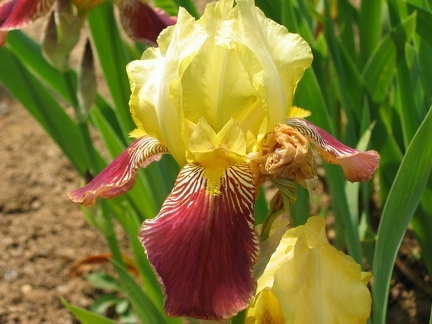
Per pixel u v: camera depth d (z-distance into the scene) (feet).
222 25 0.82
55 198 2.07
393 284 1.62
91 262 1.71
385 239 1.14
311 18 1.65
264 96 0.82
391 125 1.55
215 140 0.82
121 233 1.96
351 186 1.40
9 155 2.24
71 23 1.30
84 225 1.98
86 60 1.34
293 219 1.50
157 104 0.86
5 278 1.83
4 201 2.06
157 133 0.90
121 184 0.96
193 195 0.80
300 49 0.87
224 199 0.79
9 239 1.94
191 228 0.77
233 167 0.83
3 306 1.75
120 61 1.55
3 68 1.56
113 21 1.53
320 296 0.85
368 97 1.49
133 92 0.91
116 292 1.78
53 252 1.90
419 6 1.40
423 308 1.53
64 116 1.59
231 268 0.73
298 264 0.84
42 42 1.33
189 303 0.71
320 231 0.92
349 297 0.87
